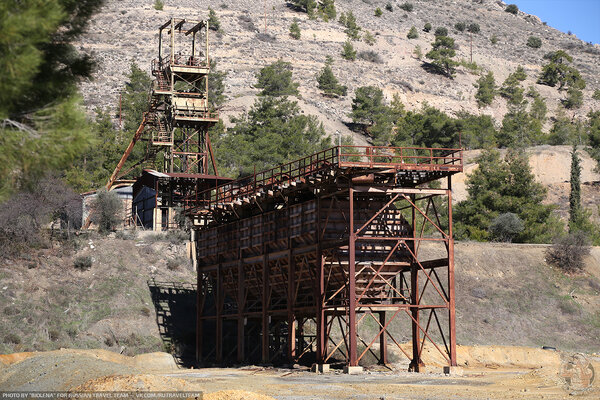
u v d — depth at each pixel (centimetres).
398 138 19512
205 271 7681
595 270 10331
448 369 5459
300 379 5016
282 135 15662
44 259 8344
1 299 7412
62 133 2150
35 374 3703
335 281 5959
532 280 10044
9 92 2039
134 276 8556
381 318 6462
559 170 17450
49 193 8962
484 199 12481
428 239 5588
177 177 9062
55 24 2108
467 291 9731
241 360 6875
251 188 6794
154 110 10319
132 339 7581
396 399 3784
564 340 9025
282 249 6384
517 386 4497
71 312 7681
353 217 5653
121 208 10044
